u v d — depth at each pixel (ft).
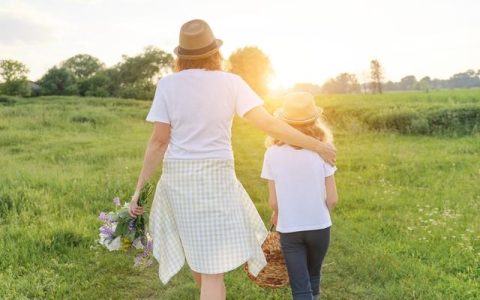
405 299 14.05
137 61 258.37
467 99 92.48
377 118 58.54
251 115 10.36
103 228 11.40
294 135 10.73
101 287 15.38
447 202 24.14
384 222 21.44
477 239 18.70
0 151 45.91
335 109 66.44
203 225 10.04
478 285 14.75
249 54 220.84
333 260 17.29
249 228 10.52
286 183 11.33
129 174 32.60
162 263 10.48
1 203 24.43
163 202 10.49
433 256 17.28
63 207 24.38
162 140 10.45
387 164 35.14
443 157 36.83
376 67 188.24
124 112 95.40
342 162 36.06
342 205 24.57
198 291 14.93
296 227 11.19
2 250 17.99
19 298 14.35
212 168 10.09
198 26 10.36
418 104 65.98
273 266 12.35
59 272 16.65
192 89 10.15
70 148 47.93
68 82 256.32
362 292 14.66
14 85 185.88
